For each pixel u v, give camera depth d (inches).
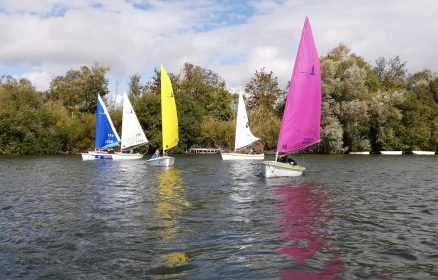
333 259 366.6
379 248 400.5
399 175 1166.3
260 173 1198.9
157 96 2726.4
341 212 584.1
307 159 1998.0
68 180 1031.0
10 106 2493.8
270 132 2687.0
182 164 1633.9
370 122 2664.9
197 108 2815.0
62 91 3494.1
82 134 2677.2
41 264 353.7
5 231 468.8
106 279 319.9
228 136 2664.9
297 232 463.8
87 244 414.0
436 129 2687.0
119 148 2185.0
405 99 2714.1
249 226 493.0
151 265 350.9
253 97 3272.6
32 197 735.1
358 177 1099.9
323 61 2723.9
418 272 333.7
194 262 357.7
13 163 1705.2
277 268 343.0
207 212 581.9
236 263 355.6
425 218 543.2
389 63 3572.8
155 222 514.6
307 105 1002.1
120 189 844.6
